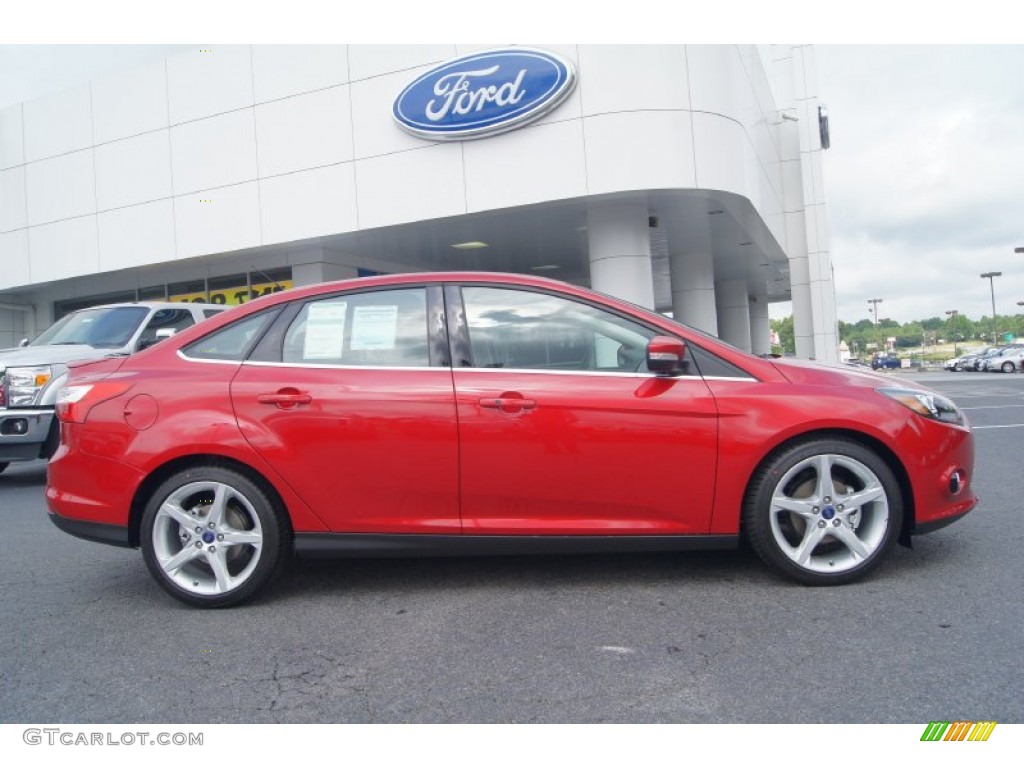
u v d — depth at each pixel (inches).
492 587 154.9
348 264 603.8
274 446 143.7
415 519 145.3
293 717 105.1
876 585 146.2
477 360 147.4
